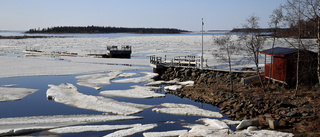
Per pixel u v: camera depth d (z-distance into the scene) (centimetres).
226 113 1844
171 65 3453
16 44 10775
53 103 2152
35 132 1516
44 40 14362
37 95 2417
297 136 1316
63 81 3095
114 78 3319
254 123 1513
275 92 2064
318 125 1397
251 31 2267
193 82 2847
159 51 7162
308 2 1761
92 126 1585
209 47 8419
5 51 7494
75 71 3812
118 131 1498
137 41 12988
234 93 2202
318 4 1734
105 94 2444
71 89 2617
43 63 4691
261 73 2583
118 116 1792
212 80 2761
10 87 2769
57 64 4566
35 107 2045
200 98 2236
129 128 1582
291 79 2102
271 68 2292
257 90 2189
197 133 1362
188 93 2448
